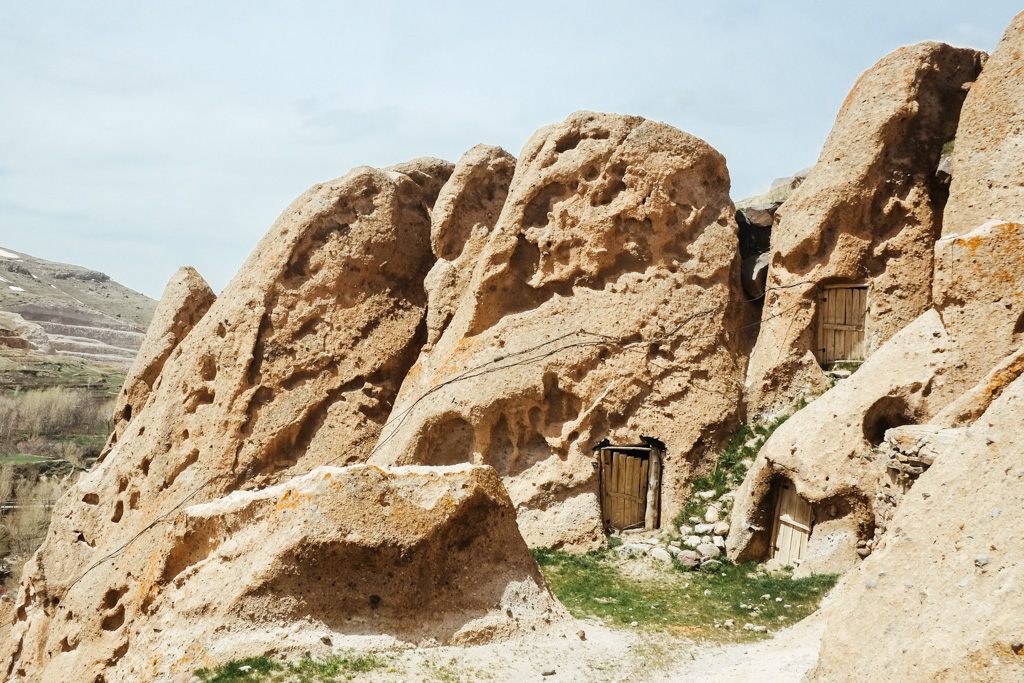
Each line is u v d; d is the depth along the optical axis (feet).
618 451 53.21
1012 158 44.75
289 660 31.24
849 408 44.01
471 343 55.42
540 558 50.21
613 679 33.45
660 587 46.50
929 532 25.93
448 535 34.99
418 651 32.81
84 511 61.77
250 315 58.49
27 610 63.05
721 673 33.94
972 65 52.75
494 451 54.19
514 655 34.01
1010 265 40.04
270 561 32.55
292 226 60.29
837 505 43.47
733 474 51.19
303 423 57.93
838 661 25.62
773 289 53.67
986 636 21.97
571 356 53.21
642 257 54.65
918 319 44.65
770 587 43.83
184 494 56.54
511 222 56.03
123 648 52.90
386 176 63.05
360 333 59.93
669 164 55.01
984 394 36.32
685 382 52.54
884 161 50.93
